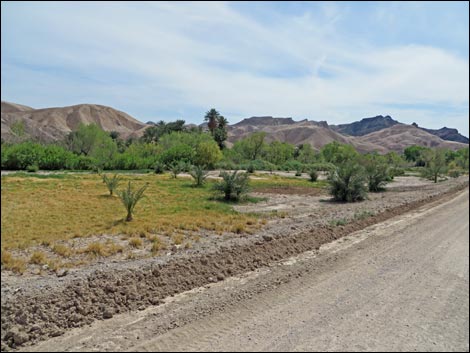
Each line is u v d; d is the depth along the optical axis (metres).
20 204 16.11
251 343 4.26
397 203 18.69
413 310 5.31
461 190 29.88
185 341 4.31
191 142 62.19
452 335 4.57
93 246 8.86
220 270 7.01
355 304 5.49
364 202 20.62
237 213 15.70
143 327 4.71
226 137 80.19
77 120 161.38
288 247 8.89
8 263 7.47
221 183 20.88
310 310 5.24
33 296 5.16
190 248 8.82
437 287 6.34
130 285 5.86
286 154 73.06
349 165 23.02
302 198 22.73
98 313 5.12
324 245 9.75
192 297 5.81
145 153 57.91
